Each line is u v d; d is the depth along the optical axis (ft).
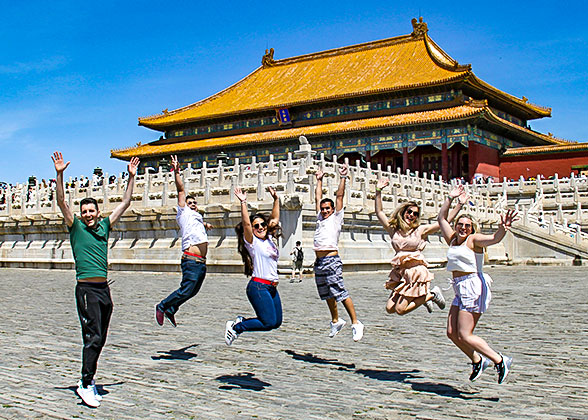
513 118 339.98
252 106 340.59
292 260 102.47
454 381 33.17
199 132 367.04
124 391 31.50
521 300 72.43
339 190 41.65
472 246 31.65
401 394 30.68
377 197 38.40
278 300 36.65
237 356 39.96
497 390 31.27
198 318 57.11
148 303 69.67
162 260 121.60
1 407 28.76
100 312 30.66
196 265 44.39
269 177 122.42
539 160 290.15
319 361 38.37
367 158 300.81
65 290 87.51
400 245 36.70
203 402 29.48
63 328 51.65
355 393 30.89
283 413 27.55
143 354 40.63
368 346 43.16
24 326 52.70
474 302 31.07
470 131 278.46
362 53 360.28
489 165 290.56
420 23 344.90
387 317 57.52
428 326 51.98
